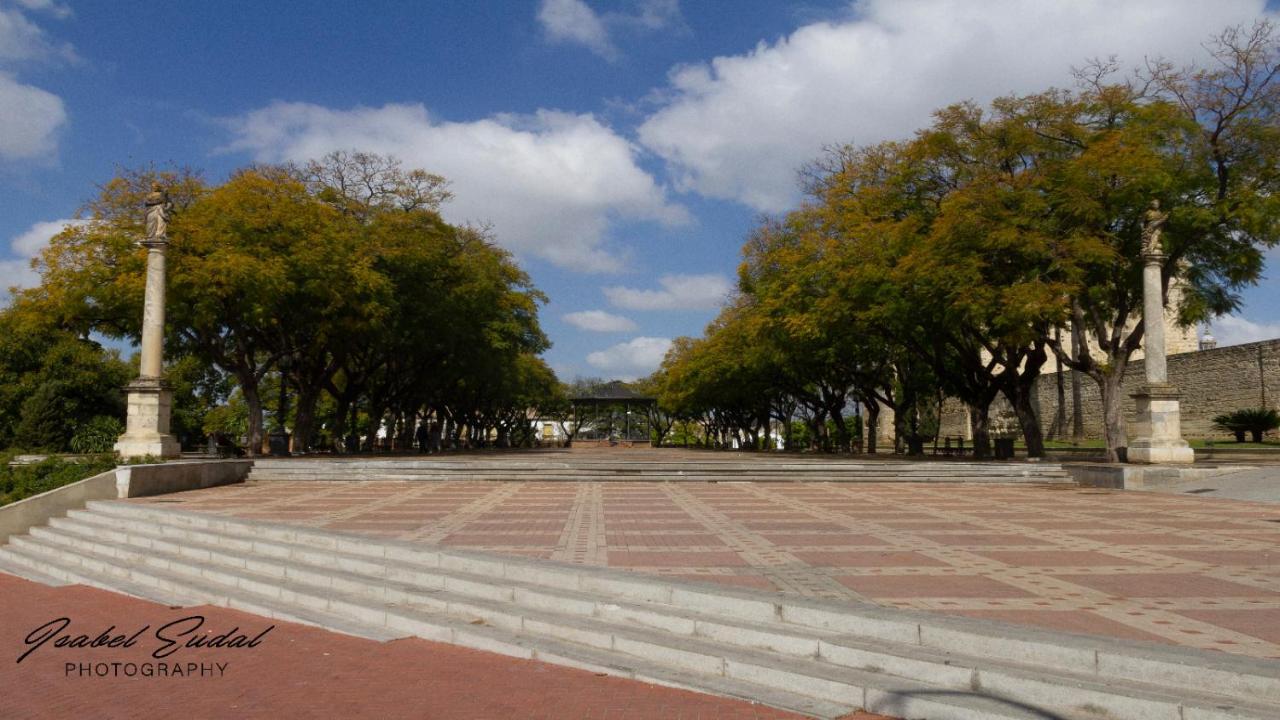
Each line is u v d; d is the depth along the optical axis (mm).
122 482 18453
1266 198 22000
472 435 83750
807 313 30812
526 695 6652
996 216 23828
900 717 5871
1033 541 11828
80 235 27672
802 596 7906
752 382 54531
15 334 40406
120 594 11422
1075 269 22547
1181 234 24203
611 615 8172
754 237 41250
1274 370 42125
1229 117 23078
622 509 16688
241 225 28297
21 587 12438
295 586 10383
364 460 28609
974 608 7441
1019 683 5785
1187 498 19125
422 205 37625
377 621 9047
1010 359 30906
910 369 42844
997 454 33000
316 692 6953
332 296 30453
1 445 38719
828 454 48062
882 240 28234
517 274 51656
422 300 36844
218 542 12891
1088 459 31172
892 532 12898
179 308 27391
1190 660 5586
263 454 35438
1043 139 24641
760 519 14844
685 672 6961
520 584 9172
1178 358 49281
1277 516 15219
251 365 34406
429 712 6379
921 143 26875
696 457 41000
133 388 23188
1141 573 9203
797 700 6273
